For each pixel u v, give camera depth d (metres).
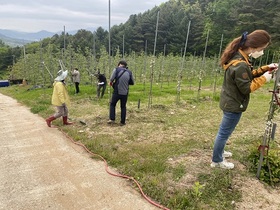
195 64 25.66
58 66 20.70
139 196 3.82
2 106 12.49
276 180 4.07
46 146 5.96
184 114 9.29
